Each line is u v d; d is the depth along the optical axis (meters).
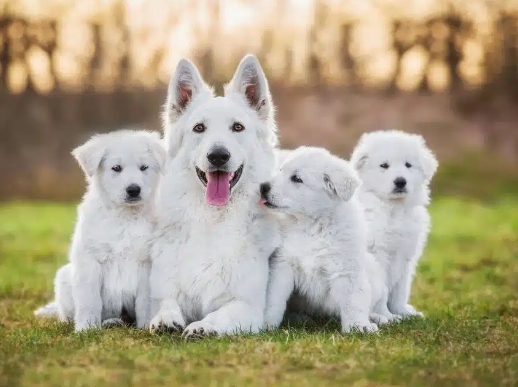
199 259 7.13
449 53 30.72
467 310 8.62
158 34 27.36
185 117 7.41
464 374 5.50
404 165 8.80
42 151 28.42
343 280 7.41
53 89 28.80
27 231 18.64
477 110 30.67
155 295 7.26
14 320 8.20
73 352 6.02
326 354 5.94
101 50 28.33
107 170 7.41
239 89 7.49
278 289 7.39
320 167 7.50
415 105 30.33
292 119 28.89
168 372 5.45
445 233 17.78
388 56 30.23
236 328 6.82
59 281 7.82
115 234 7.24
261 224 7.32
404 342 6.53
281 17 27.69
